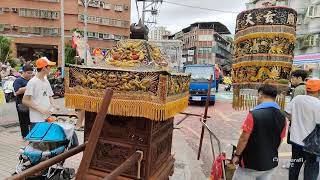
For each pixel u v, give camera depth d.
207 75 15.37
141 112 2.38
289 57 4.02
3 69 14.66
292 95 5.00
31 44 48.72
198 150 6.46
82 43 17.44
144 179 2.59
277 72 4.02
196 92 14.60
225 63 85.06
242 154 3.32
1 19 47.06
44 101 4.73
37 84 4.61
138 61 2.73
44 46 50.12
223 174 3.51
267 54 4.03
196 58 69.56
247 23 4.18
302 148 4.01
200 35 69.50
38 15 47.84
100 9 51.69
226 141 7.73
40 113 4.64
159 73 2.31
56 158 2.29
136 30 2.96
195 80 15.00
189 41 74.38
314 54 27.25
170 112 2.48
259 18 4.04
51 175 3.77
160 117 2.31
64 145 3.91
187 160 5.82
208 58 69.31
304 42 30.56
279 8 3.92
